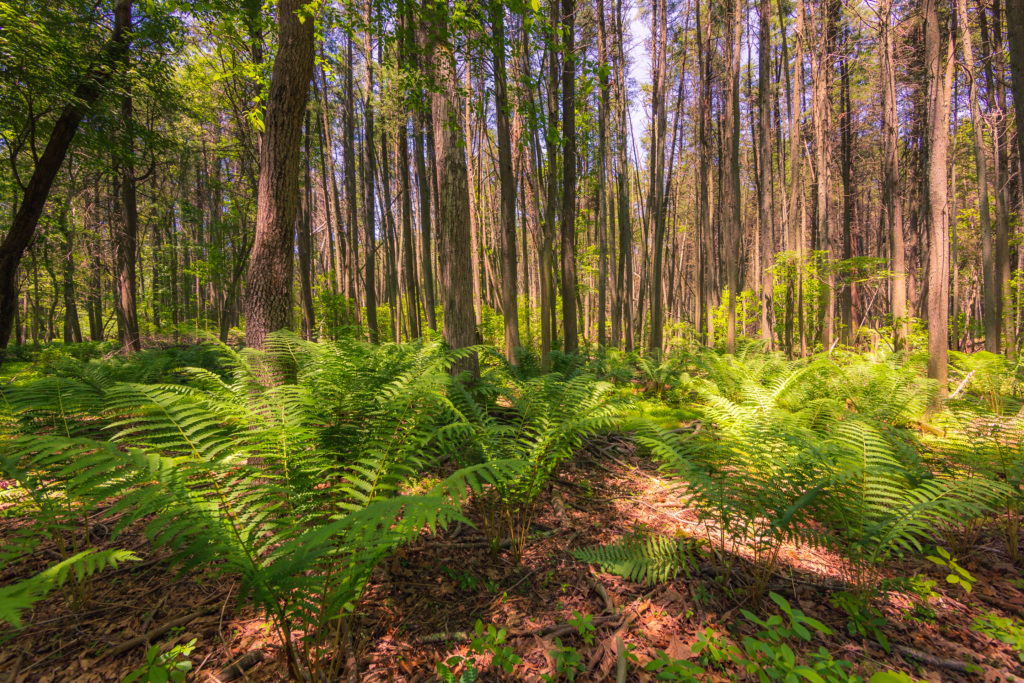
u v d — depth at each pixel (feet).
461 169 19.24
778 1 49.29
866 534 7.97
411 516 5.12
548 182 24.50
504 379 19.84
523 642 7.14
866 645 7.13
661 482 14.08
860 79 54.08
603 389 12.82
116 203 44.73
